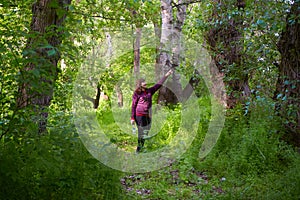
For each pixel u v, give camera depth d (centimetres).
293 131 652
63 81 812
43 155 346
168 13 1167
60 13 409
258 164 584
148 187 530
